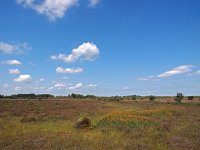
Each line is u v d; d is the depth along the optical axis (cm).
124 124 2589
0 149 1577
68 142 1727
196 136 2022
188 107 5972
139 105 6744
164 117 3419
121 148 1588
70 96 14138
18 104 5731
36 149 1559
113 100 9769
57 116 3441
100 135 2084
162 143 1797
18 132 2241
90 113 4125
